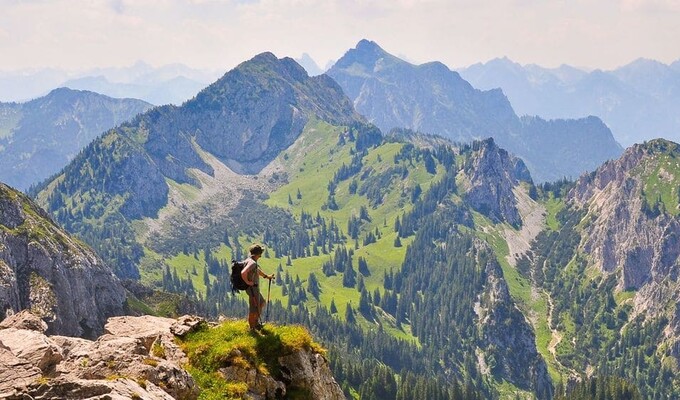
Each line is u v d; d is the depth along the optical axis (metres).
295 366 28.16
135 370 22.31
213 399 23.91
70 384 18.42
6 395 17.70
